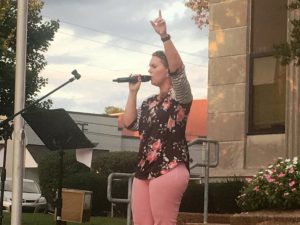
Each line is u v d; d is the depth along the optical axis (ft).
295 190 28.43
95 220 44.86
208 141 31.27
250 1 39.40
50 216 48.08
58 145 27.07
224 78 40.16
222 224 30.32
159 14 15.72
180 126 15.72
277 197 28.71
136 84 16.58
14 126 29.19
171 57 15.49
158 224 15.48
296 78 35.88
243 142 38.60
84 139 26.63
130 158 71.97
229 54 40.09
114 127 129.70
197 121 113.50
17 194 28.99
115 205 59.31
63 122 26.27
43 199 74.38
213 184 35.42
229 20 40.29
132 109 16.48
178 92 15.64
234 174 38.34
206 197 31.09
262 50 38.60
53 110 26.13
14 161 29.07
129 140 131.44
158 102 16.07
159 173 15.44
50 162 70.33
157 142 15.62
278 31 37.96
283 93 37.37
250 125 38.58
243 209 30.60
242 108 39.06
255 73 38.81
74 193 40.16
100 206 63.00
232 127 39.32
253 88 38.81
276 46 25.21
